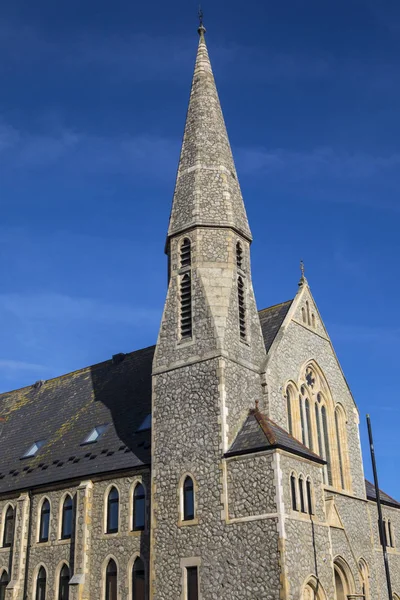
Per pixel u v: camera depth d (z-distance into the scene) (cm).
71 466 3825
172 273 3697
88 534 3484
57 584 3566
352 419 4088
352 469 3900
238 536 2884
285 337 3738
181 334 3506
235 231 3753
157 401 3431
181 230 3741
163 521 3152
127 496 3450
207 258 3625
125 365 4591
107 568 3394
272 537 2789
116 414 4075
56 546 3659
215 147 3984
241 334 3528
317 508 3092
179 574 3002
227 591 2830
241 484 2969
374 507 3975
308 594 2828
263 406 3419
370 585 3597
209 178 3866
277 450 2933
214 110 4150
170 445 3281
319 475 3206
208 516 3009
